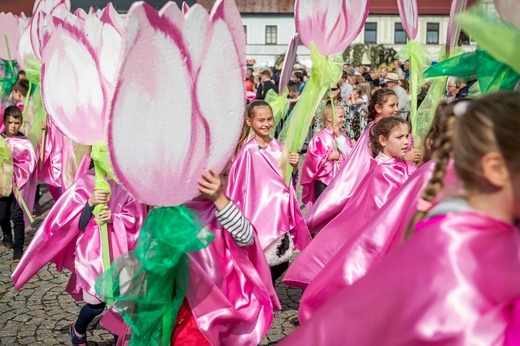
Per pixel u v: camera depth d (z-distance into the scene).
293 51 6.46
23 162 7.68
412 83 5.99
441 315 1.79
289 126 5.69
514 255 1.84
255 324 3.32
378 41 47.31
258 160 5.62
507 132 1.80
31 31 8.48
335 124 7.26
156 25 2.64
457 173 1.94
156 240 3.07
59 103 4.07
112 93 2.57
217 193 3.11
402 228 3.12
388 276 1.91
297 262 4.54
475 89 3.66
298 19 5.57
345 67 18.50
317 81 5.68
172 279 3.27
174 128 2.82
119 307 3.28
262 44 48.03
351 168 5.96
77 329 4.48
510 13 2.61
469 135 1.87
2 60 10.34
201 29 2.83
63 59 4.04
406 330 1.83
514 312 1.79
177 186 2.92
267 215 5.42
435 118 3.38
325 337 1.97
